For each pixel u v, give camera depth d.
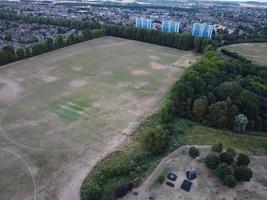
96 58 178.62
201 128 103.25
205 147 91.81
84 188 74.06
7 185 74.06
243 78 133.88
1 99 118.81
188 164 83.94
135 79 147.62
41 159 84.31
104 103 119.62
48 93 126.56
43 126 101.12
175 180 77.50
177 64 174.75
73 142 92.88
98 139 95.00
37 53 178.12
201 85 118.56
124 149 89.94
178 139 95.50
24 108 112.69
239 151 90.88
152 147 87.38
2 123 101.69
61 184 75.25
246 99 110.25
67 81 140.75
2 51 161.38
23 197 70.50
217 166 79.56
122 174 78.94
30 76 144.50
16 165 81.44
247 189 75.31
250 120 107.44
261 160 87.31
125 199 70.75
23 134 95.94
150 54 193.75
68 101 119.88
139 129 101.25
